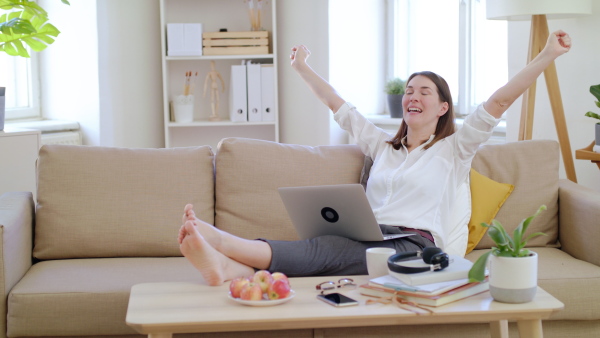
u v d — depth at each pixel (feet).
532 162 8.56
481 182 8.35
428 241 7.68
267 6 15.14
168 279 7.21
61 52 14.25
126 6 14.30
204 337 6.86
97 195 8.23
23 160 11.80
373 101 15.71
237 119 14.67
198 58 14.52
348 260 7.04
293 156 8.64
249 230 8.39
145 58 14.74
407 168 8.15
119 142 14.48
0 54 13.88
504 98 7.96
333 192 6.85
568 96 11.36
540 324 5.56
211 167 8.64
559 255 7.99
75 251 8.09
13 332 6.82
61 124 13.83
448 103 8.39
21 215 7.65
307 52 9.37
